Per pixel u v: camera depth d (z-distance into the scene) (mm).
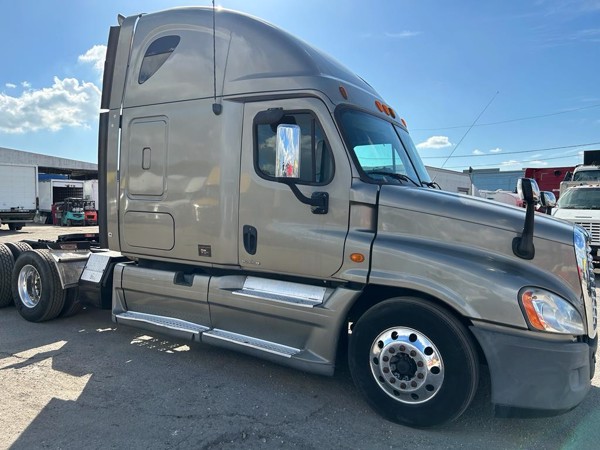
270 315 4070
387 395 3502
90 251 6250
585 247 3361
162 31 4777
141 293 5004
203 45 4500
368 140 3980
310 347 3877
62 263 5840
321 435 3312
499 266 3203
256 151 4129
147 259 4984
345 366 4617
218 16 4453
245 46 4262
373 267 3545
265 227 4074
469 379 3213
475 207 3385
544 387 3053
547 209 4441
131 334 5594
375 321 3535
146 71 4840
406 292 3602
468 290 3199
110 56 5164
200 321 4590
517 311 3084
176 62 4641
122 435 3238
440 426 3426
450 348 3240
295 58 4055
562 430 3449
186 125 4504
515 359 3094
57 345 5148
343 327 3779
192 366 4582
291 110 3975
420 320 3344
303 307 3861
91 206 30375
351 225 3691
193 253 4508
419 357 3354
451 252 3334
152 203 4754
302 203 3875
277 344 4086
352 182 3701
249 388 4090
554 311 3080
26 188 25734
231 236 4262
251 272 4344
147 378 4258
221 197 4270
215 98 4324
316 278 3877
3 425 3340
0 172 24703
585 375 3162
